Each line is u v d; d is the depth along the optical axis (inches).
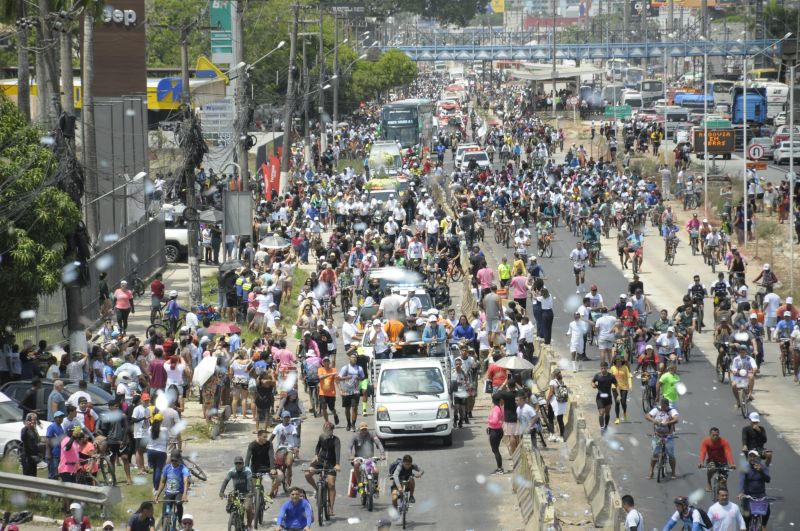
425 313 4357.8
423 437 3661.4
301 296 5177.2
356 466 2984.7
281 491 3120.1
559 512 2982.3
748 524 2824.8
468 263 6505.9
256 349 3998.5
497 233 7608.3
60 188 3878.0
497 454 3299.7
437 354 3907.5
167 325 4690.0
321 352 4143.7
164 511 2664.9
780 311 4734.3
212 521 2896.2
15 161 3745.1
